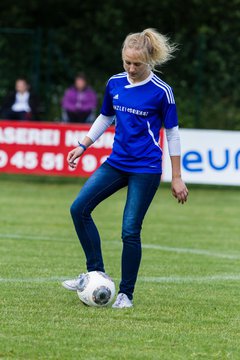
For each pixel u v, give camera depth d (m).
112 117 14.01
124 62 13.25
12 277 16.27
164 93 13.38
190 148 31.78
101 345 11.48
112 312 13.33
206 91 37.44
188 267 18.16
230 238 23.02
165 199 32.12
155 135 13.52
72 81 39.12
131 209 13.39
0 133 33.47
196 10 44.25
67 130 33.03
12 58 38.28
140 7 44.09
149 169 13.41
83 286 13.69
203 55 37.00
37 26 46.22
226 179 31.70
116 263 18.50
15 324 12.46
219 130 33.50
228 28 43.97
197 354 11.18
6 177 37.53
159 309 13.71
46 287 15.30
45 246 20.50
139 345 11.53
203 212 28.69
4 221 24.91
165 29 44.53
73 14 45.94
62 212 27.36
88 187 13.56
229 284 16.25
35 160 33.34
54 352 11.09
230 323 12.96
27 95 36.00
